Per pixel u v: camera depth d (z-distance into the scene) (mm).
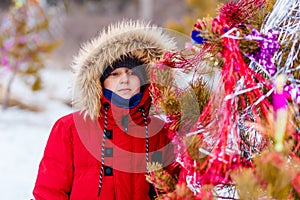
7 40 8602
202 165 1454
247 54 1500
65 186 2152
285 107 1359
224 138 1443
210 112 1547
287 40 1496
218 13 1645
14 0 8688
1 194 4535
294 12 1515
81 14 17484
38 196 2135
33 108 8828
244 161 1506
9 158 5809
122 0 19297
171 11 16891
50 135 2225
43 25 8875
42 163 2193
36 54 8742
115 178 2113
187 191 1497
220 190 1630
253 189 1306
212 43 1516
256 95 1507
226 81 1467
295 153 1394
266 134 1432
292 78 1444
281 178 1267
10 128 7391
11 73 9328
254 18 1615
